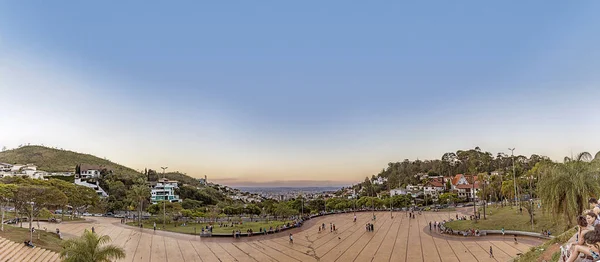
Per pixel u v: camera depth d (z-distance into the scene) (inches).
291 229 2819.9
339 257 1736.0
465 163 7185.0
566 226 1301.7
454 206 4566.9
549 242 828.6
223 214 4045.3
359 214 4178.2
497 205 3932.1
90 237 1149.7
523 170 5433.1
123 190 5251.0
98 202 4084.6
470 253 1733.5
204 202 6402.6
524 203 2755.9
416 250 1867.6
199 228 2913.4
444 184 6417.3
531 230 2160.4
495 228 2367.1
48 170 7529.5
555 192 1261.1
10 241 1409.9
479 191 4547.2
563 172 1267.2
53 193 1957.4
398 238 2290.8
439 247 1926.7
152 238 2333.9
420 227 2824.8
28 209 1829.5
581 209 1209.4
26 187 1841.8
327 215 4124.0
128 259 1688.0
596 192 1176.8
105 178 5999.0
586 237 448.5
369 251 1872.5
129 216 3914.9
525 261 786.2
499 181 4005.9
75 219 3282.5
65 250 1128.2
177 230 2748.5
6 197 1717.5
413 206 4744.1
